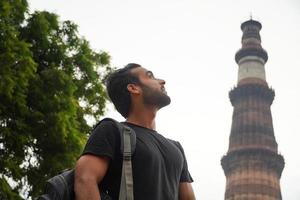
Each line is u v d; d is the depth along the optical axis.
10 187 11.81
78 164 2.40
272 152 69.81
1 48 12.85
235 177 69.06
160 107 2.88
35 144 13.27
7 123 13.01
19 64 12.78
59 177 2.40
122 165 2.43
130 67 2.95
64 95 13.98
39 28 15.16
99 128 2.51
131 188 2.34
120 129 2.51
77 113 15.54
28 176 13.12
